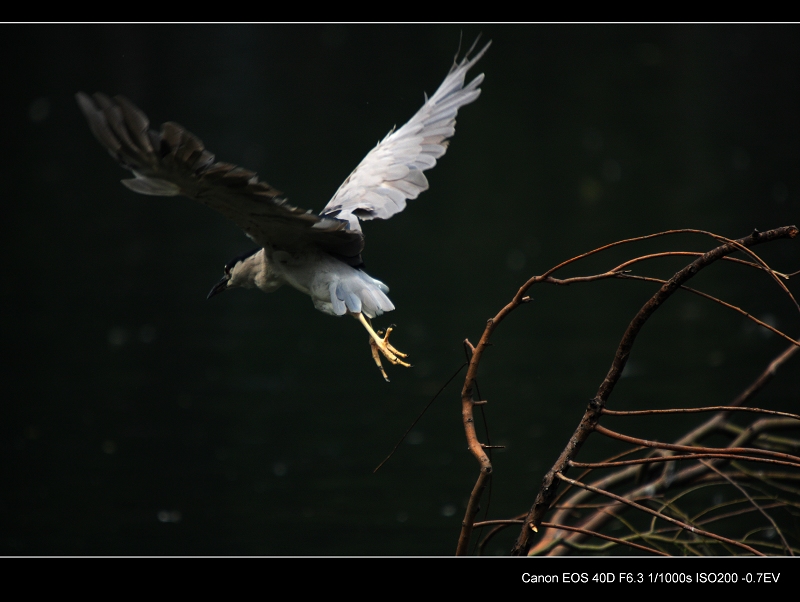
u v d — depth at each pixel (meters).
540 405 12.80
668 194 23.05
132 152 4.68
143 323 16.80
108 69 29.64
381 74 29.75
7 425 12.45
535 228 21.58
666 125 28.30
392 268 19.44
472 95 7.15
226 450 11.71
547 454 11.34
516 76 31.89
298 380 14.17
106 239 21.84
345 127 26.86
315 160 24.48
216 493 10.52
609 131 28.09
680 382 13.27
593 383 13.55
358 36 32.28
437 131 7.10
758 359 14.12
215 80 29.36
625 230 20.78
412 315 16.69
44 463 11.34
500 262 19.64
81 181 25.98
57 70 29.00
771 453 4.70
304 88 28.95
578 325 16.48
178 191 5.01
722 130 27.66
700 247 19.48
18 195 24.80
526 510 9.99
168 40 31.08
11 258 20.30
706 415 11.96
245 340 16.23
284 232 5.69
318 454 11.55
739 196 22.28
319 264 5.89
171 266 19.92
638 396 12.77
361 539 9.44
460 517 9.92
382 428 12.35
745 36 34.06
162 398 13.44
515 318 16.89
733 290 17.27
